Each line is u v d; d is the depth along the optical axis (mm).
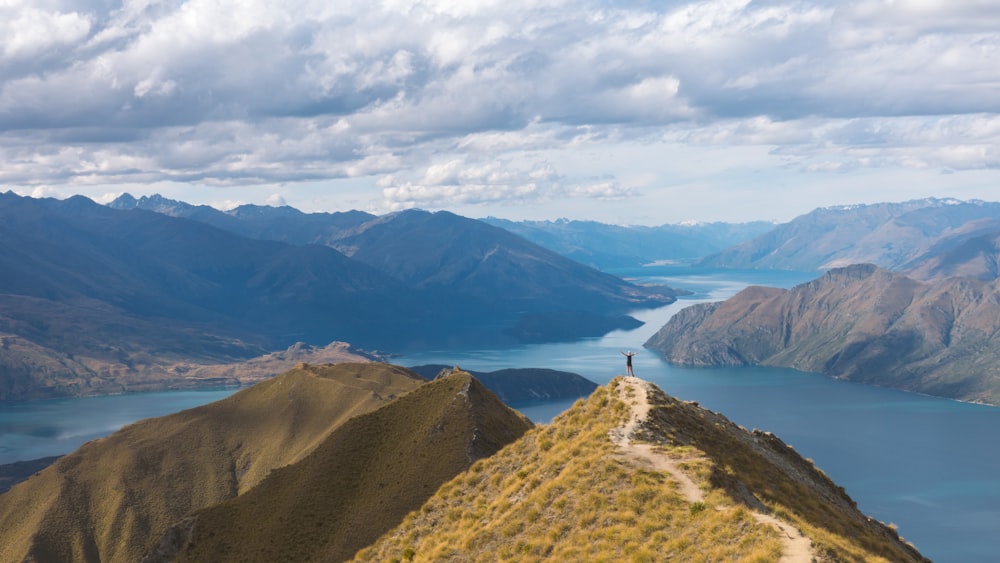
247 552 145375
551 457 59156
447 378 180125
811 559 37219
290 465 168000
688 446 53281
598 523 47312
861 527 51875
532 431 68688
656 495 47312
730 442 57656
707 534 41938
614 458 52812
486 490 63094
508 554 49219
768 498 48781
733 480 49219
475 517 59219
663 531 43969
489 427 162125
